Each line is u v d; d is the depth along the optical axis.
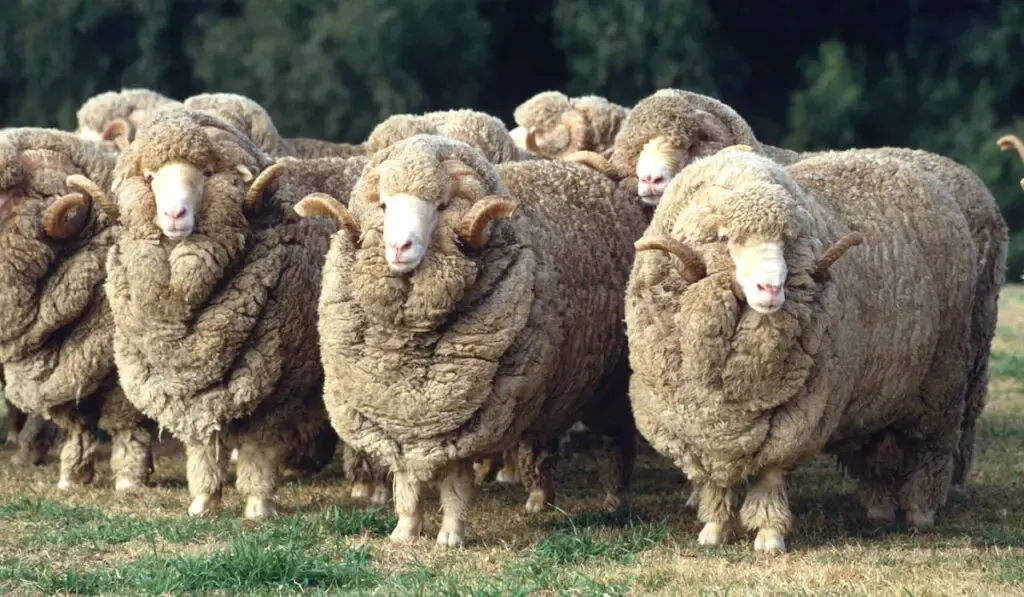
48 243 20.47
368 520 18.44
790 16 62.97
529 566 16.30
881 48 63.47
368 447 17.42
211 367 18.64
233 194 18.41
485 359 16.98
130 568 16.20
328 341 17.25
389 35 56.28
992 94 60.44
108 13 59.94
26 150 20.66
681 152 20.30
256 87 58.66
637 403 17.59
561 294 18.09
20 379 21.06
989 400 29.80
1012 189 60.19
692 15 58.28
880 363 18.09
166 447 25.02
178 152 18.14
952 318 19.22
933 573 16.14
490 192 17.25
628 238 19.64
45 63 59.84
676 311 16.88
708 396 16.78
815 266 16.64
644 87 58.84
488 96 63.66
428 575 16.02
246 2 60.69
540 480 20.22
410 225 16.38
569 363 18.34
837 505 20.97
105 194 20.56
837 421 17.39
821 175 18.92
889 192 18.97
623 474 20.56
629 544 17.50
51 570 16.27
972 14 61.88
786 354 16.59
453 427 17.09
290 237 18.98
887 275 18.17
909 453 19.78
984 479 22.81
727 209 16.44
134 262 18.25
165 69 60.91
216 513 19.39
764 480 17.39
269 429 19.19
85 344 20.78
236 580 15.77
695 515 19.89
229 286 18.61
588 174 20.00
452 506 17.67
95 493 21.14
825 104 59.25
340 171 20.39
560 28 61.50
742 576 15.91
